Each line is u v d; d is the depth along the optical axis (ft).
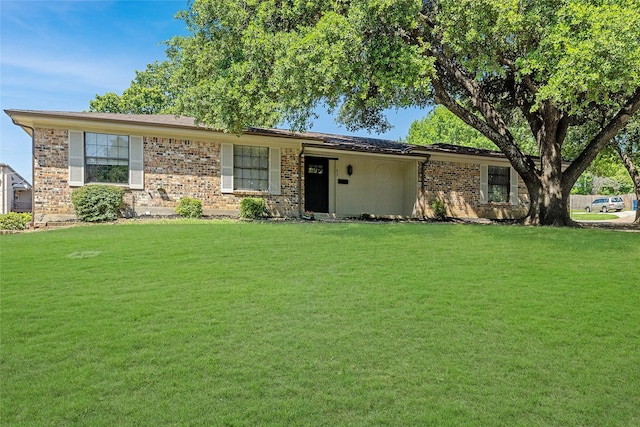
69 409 9.26
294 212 49.73
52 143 39.88
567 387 10.41
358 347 12.42
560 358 11.87
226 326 13.88
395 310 15.39
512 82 46.32
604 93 29.19
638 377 10.93
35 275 20.02
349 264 22.15
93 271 20.71
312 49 27.68
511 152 42.68
